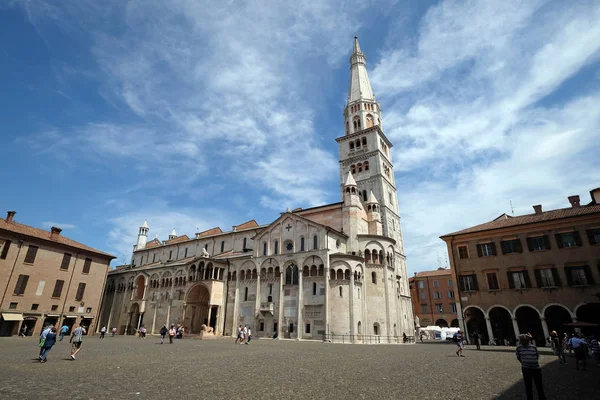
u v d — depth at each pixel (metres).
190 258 86.44
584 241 47.28
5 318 56.25
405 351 38.47
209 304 67.88
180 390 14.53
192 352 32.28
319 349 38.09
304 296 59.53
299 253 62.44
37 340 49.66
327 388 15.46
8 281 58.22
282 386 15.76
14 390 13.98
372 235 64.50
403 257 82.50
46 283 63.78
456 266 57.12
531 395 13.37
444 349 43.47
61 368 20.44
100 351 32.00
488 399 13.95
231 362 24.67
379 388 15.73
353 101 95.56
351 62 103.81
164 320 77.50
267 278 65.44
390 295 62.69
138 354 29.61
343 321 55.47
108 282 97.38
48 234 68.31
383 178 82.19
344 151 91.00
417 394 14.66
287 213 67.44
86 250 71.38
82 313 68.94
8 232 59.12
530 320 51.84
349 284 58.03
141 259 107.38
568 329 48.28
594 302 44.66
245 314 65.62
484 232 55.72
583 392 16.09
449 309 104.56
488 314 52.47
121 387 14.98
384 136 89.62
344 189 71.31
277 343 48.47
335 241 63.44
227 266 72.50
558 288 47.69
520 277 51.03
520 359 13.94
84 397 13.06
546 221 50.41
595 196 52.03
